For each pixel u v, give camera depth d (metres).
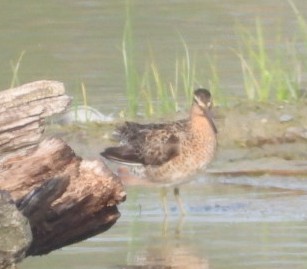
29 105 10.10
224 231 12.41
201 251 11.51
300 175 15.30
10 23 27.47
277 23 26.12
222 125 17.17
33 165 10.12
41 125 10.18
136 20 27.36
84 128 17.25
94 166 10.19
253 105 17.73
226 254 11.36
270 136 16.95
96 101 19.52
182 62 21.38
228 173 15.52
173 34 25.48
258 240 11.90
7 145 10.12
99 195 10.23
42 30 26.47
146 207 13.87
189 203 13.95
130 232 12.50
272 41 23.97
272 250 11.46
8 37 25.83
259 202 13.76
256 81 19.69
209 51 23.48
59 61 23.14
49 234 10.30
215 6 28.95
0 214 9.60
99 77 21.47
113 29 26.38
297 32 24.75
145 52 23.64
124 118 18.08
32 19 27.89
